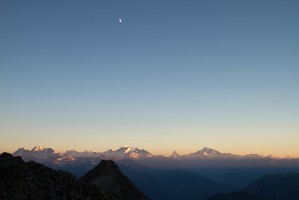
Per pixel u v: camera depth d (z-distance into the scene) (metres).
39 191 69.62
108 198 88.75
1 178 68.12
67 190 78.88
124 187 108.62
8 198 61.41
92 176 110.25
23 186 67.12
